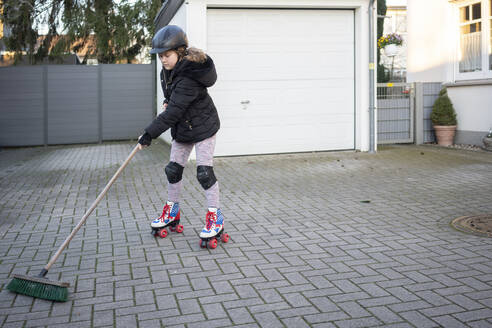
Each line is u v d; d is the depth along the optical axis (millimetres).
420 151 10094
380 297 3133
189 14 8961
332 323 2789
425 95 11430
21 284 3268
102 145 13453
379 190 6457
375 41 9867
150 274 3613
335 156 9516
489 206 5473
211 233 4125
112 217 5312
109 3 18859
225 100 9516
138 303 3119
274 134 9805
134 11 18625
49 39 19656
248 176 7617
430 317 2834
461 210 5340
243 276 3537
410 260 3811
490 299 3064
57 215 5461
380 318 2836
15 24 18984
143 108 14195
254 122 9688
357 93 10039
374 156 9477
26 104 13625
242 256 3967
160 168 8578
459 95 11039
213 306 3051
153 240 4441
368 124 10055
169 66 4031
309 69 9836
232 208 5594
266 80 9648
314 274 3551
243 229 4746
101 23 18547
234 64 9477
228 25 9367
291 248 4148
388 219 5035
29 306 3100
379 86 11148
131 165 9039
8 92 13516
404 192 6305
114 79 13969
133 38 19156
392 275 3504
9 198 6434
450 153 9695
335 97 10023
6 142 13625
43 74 13633
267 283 3400
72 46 19734
